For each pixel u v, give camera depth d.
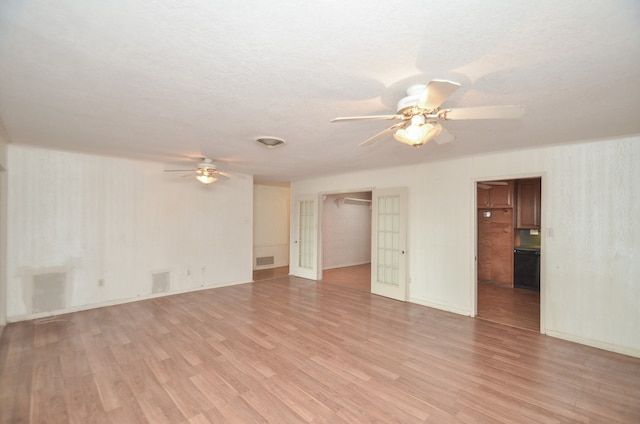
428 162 4.89
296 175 6.47
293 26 1.44
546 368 2.87
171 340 3.42
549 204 3.74
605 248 3.38
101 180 4.62
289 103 2.41
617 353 3.24
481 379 2.66
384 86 2.10
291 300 5.12
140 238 5.03
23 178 4.00
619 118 2.71
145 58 1.75
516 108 1.82
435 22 1.41
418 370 2.80
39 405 2.25
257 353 3.12
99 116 2.75
